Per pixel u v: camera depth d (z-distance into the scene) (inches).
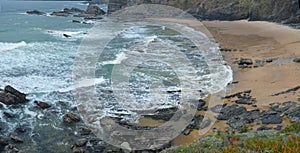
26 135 686.5
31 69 1149.1
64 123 739.4
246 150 311.6
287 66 1119.6
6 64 1203.9
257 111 757.3
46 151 627.5
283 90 876.0
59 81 1017.5
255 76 1040.8
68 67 1185.4
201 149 378.0
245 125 693.9
